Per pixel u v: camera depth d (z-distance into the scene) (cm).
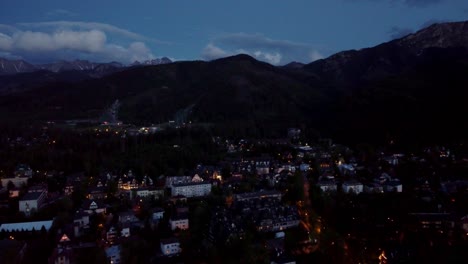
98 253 19925
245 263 19625
